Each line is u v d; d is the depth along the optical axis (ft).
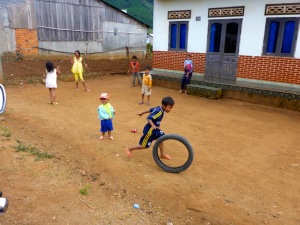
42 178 14.46
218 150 19.80
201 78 40.70
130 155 17.60
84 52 63.93
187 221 12.03
